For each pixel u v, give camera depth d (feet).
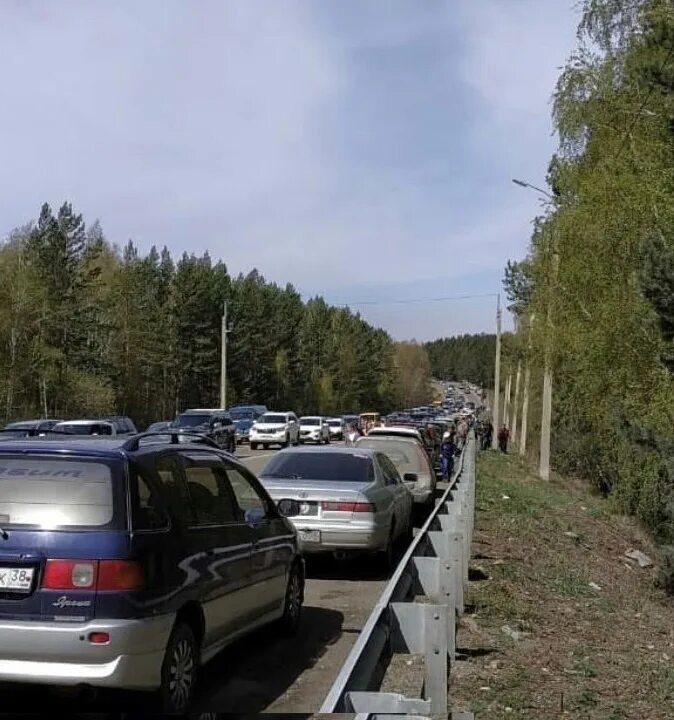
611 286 72.84
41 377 179.01
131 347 241.55
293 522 38.50
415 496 59.47
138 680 18.94
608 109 75.10
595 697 23.35
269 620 26.94
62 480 19.90
